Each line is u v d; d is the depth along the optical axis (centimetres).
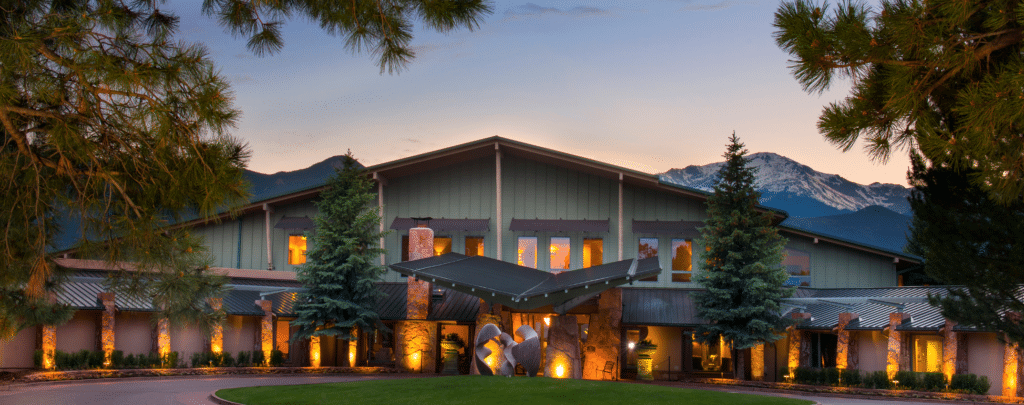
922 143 827
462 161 4456
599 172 4238
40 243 980
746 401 2058
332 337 4288
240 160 934
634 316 3834
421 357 3912
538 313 3728
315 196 4484
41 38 791
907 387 3100
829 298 3638
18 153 920
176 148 897
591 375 3481
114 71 805
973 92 762
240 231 4538
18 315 1270
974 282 1683
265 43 995
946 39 795
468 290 3050
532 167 4397
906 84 790
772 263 3572
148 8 998
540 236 4369
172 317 1092
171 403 2228
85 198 945
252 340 3853
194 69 848
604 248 4300
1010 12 763
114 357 3139
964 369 3053
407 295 4109
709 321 3641
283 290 3912
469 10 936
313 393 2280
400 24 944
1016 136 795
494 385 2311
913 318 3266
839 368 3394
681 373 3938
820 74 831
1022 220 1535
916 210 1717
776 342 3934
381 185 4406
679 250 4275
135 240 950
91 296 3134
